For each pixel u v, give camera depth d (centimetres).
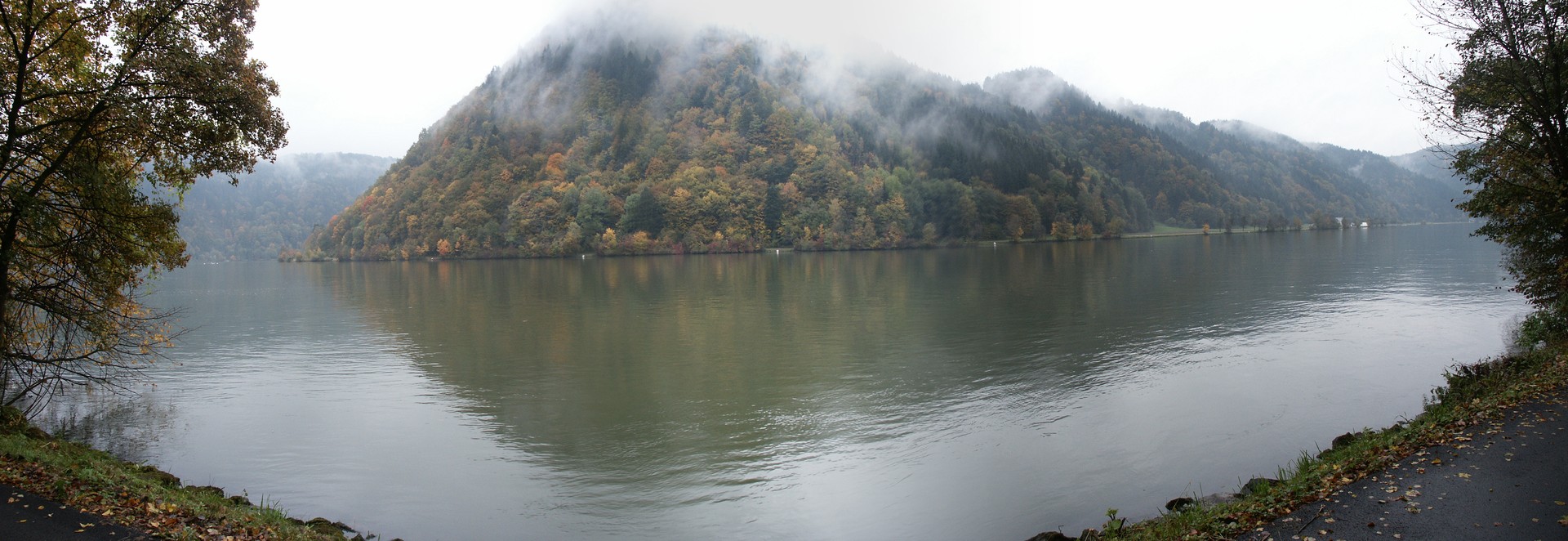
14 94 1745
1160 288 5659
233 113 1936
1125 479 1739
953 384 2748
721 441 2173
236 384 2977
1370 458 1242
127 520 1073
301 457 2081
